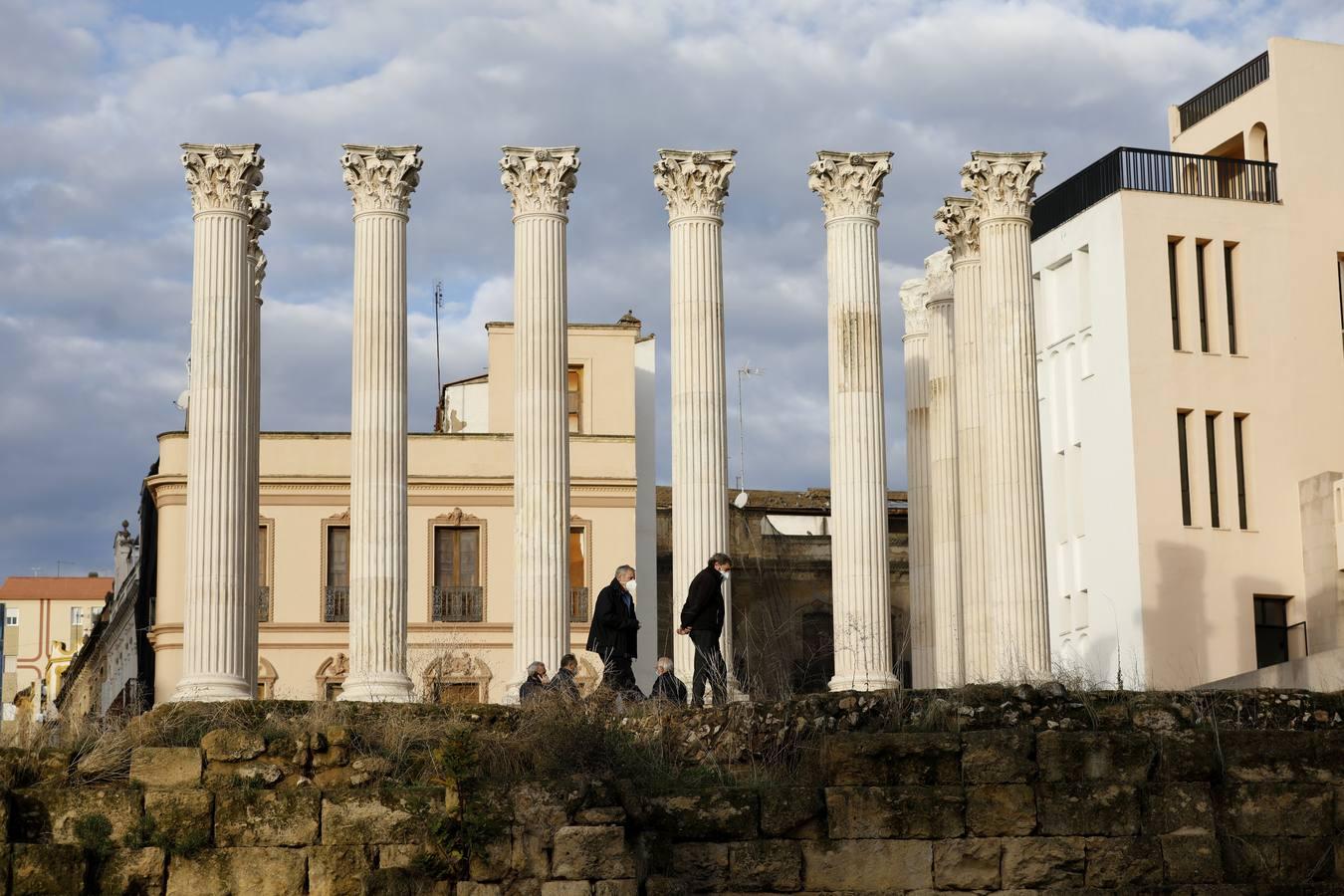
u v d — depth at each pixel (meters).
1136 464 54.31
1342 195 57.78
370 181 39.72
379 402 38.91
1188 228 55.97
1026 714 29.45
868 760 28.64
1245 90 59.72
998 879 28.25
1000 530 40.38
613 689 32.75
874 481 39.97
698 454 39.69
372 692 37.78
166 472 61.50
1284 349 56.34
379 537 38.53
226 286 38.72
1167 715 29.55
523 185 40.12
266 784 27.72
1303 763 29.19
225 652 37.53
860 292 40.53
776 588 67.69
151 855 26.91
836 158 40.94
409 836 27.28
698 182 40.53
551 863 26.88
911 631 46.56
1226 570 54.62
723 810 28.14
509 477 61.66
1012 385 40.91
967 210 42.91
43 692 78.75
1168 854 28.48
